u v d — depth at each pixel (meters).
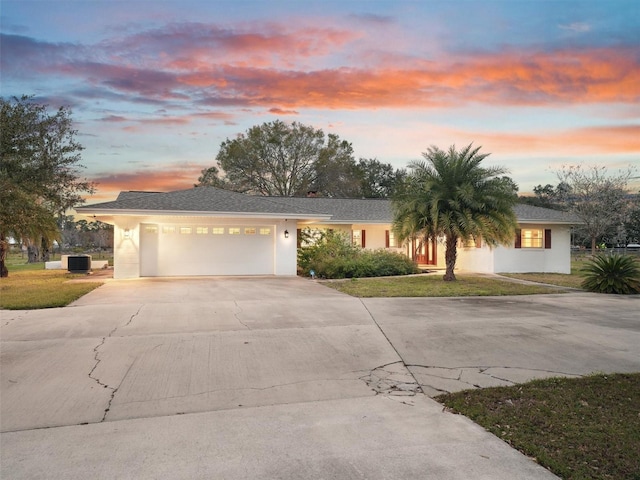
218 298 11.23
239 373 5.77
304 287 13.79
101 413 4.48
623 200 27.27
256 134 37.59
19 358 6.21
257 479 3.11
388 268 18.62
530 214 20.97
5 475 3.17
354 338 7.49
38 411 4.51
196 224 17.14
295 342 7.19
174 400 4.86
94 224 52.34
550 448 3.63
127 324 8.21
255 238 17.69
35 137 17.89
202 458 3.45
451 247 16.28
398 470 3.24
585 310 10.42
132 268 16.17
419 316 9.28
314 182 39.00
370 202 24.72
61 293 11.91
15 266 28.31
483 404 4.70
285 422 4.24
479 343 7.30
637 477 3.17
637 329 8.40
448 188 15.68
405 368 6.06
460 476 3.16
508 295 12.80
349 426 4.13
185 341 7.12
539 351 6.89
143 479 3.11
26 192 16.80
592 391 5.10
